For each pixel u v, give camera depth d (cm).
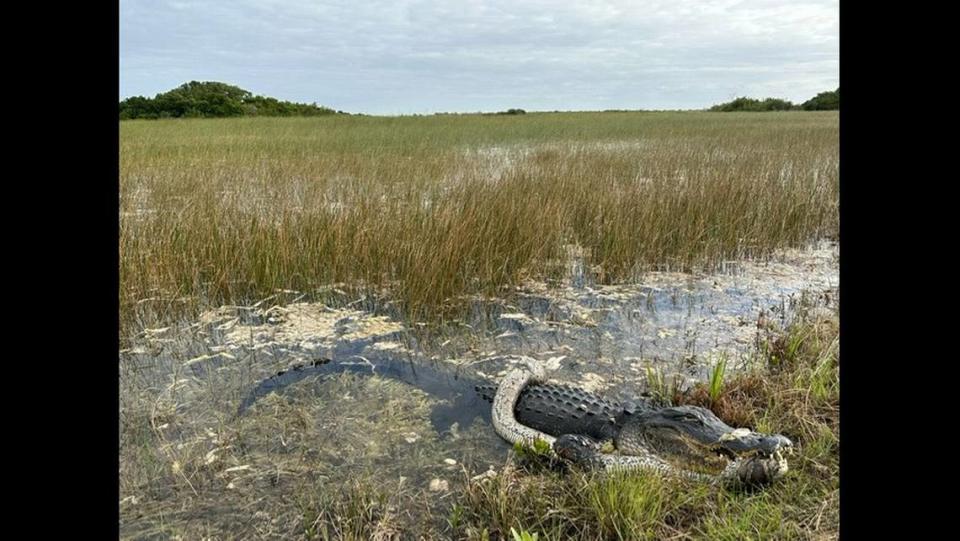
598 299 698
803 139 1897
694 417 377
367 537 320
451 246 689
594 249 815
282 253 705
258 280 690
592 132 2445
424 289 645
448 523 329
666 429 382
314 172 1270
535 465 388
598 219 865
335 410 461
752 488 346
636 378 507
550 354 559
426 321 627
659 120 3253
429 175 1245
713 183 1029
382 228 763
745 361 516
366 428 436
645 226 832
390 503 348
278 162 1416
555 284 741
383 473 380
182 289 656
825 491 331
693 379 496
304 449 407
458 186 1002
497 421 432
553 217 850
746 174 1151
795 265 835
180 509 344
